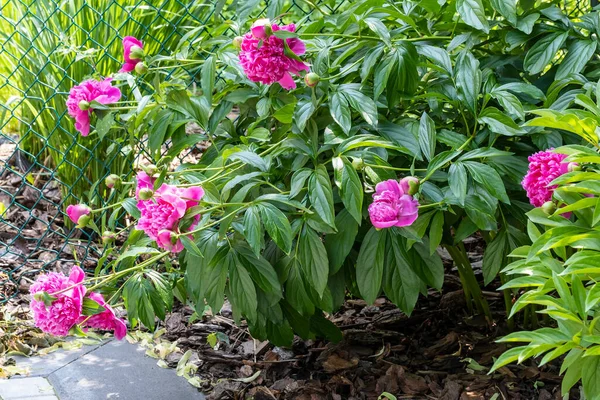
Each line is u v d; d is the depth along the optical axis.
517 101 1.76
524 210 1.84
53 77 2.73
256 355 2.27
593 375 1.31
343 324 2.43
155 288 2.07
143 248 1.90
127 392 2.04
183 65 2.14
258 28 1.71
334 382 2.12
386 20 2.08
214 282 1.87
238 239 1.89
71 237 2.86
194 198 1.71
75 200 2.87
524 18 1.92
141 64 2.03
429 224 1.86
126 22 2.66
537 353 1.27
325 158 1.97
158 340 2.34
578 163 1.49
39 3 2.70
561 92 1.96
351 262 1.95
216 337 2.29
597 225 1.40
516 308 1.30
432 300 2.53
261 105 1.95
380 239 1.81
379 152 1.83
